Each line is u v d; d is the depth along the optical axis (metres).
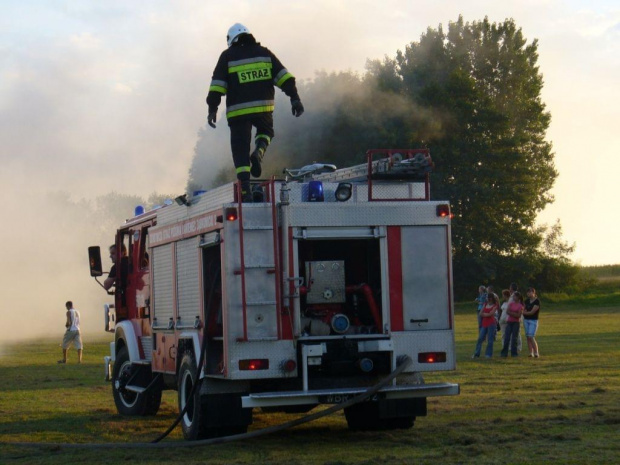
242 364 8.62
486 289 21.84
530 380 15.05
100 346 30.45
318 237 8.92
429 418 10.62
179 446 9.07
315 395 8.67
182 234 10.08
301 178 9.70
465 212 69.12
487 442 8.53
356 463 7.68
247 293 8.68
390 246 9.13
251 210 8.77
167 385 11.14
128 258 12.84
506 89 77.00
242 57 9.85
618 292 72.44
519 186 70.62
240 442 9.43
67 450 9.19
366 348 8.98
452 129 68.75
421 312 9.16
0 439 10.04
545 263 72.31
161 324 10.82
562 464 7.25
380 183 9.38
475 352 21.31
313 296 9.12
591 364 18.12
